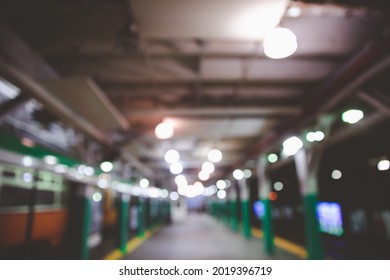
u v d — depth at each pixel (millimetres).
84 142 7102
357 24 3316
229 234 15594
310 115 5230
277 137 7145
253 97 5438
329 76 4570
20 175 6488
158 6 2518
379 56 3256
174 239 13773
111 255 9211
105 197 13562
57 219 8133
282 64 4215
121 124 4961
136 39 3467
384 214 8414
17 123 5621
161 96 5246
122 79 4590
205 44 3627
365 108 5258
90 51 3740
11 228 6086
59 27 3244
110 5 2949
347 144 8719
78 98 3924
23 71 3309
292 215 16188
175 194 27703
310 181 6551
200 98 5340
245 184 14133
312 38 3588
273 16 2623
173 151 5656
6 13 2990
